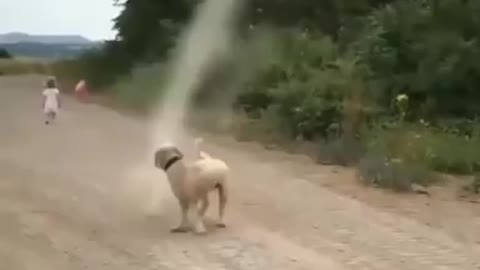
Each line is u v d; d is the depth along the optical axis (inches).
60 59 2338.8
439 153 512.7
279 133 657.0
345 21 958.4
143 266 289.0
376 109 628.1
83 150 596.4
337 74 688.4
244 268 286.4
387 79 674.2
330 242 325.7
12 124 804.0
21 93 1412.4
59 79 1672.0
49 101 818.8
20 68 2571.4
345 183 462.9
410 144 520.4
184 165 334.6
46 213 376.2
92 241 325.4
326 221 364.2
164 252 307.7
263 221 363.3
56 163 530.6
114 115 908.0
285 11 1035.3
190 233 338.6
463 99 645.9
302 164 540.1
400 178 444.5
